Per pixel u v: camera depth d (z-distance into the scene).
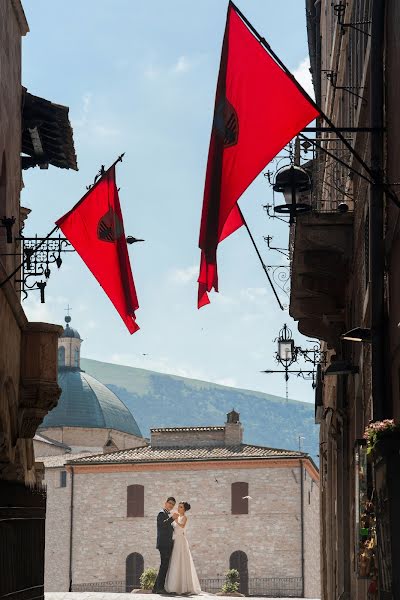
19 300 43.78
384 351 32.97
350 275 44.72
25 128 48.06
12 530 36.91
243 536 172.38
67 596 76.75
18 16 43.50
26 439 48.38
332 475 60.66
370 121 35.06
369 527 30.58
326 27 64.25
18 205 45.12
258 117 27.86
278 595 170.12
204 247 28.66
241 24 28.12
